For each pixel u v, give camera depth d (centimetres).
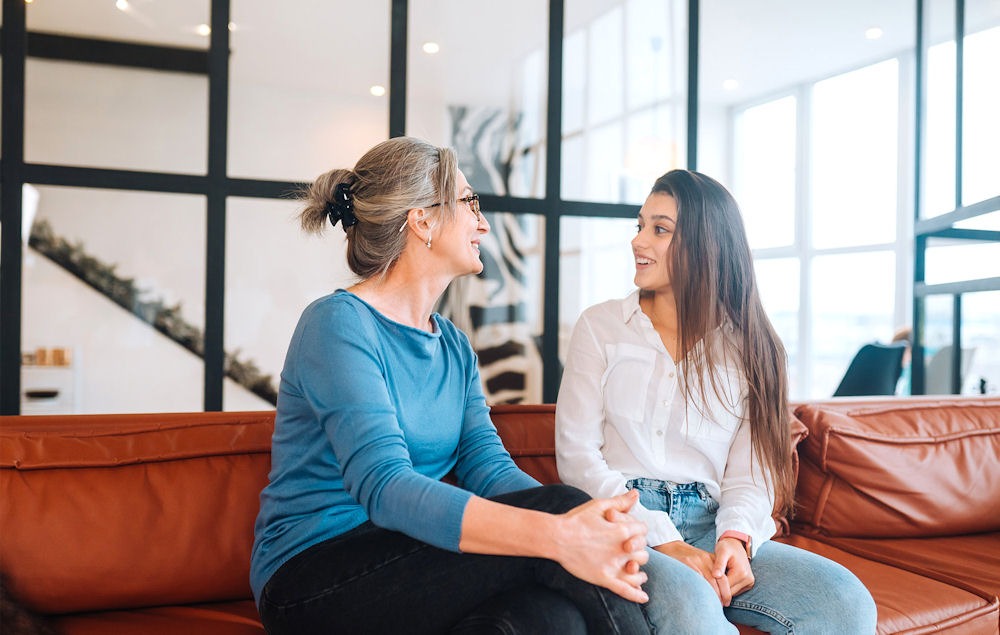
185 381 286
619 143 334
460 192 138
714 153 803
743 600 133
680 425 153
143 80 277
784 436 159
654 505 150
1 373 266
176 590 139
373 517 112
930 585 154
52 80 269
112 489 140
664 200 156
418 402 134
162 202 281
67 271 272
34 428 151
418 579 109
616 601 106
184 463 148
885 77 652
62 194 271
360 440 115
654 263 156
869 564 167
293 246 295
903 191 637
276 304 294
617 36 332
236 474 149
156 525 140
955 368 352
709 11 546
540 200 325
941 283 359
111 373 279
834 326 701
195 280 285
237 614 137
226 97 286
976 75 340
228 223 287
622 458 156
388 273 137
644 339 157
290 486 125
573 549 105
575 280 330
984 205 317
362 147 305
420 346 134
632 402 154
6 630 116
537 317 327
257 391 293
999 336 337
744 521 144
